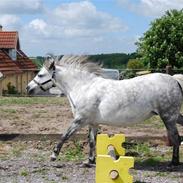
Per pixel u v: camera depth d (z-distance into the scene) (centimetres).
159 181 863
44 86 1003
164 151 1147
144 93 927
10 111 1989
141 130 1469
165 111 934
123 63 4434
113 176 693
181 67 3791
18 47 4716
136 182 853
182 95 949
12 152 1145
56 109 2092
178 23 3806
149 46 3816
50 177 889
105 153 882
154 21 3866
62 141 967
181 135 1335
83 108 945
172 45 3769
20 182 849
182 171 938
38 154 1122
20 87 4181
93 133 983
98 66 977
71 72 975
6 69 3844
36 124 1611
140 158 1070
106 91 938
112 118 936
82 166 973
